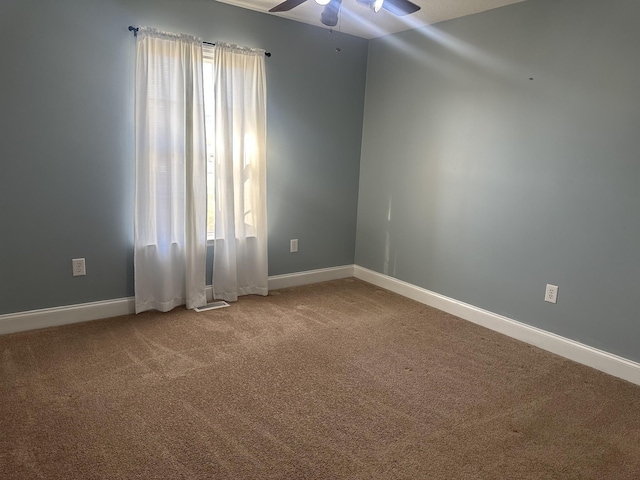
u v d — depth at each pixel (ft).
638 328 8.59
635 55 8.22
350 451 6.34
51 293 10.00
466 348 9.92
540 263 10.03
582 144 9.09
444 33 11.61
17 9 8.79
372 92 14.02
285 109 12.75
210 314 11.23
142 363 8.60
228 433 6.62
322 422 6.99
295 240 13.75
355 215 14.98
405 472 5.97
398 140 13.25
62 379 7.90
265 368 8.63
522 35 9.92
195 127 10.96
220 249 11.96
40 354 8.77
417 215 12.85
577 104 9.11
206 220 11.45
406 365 8.99
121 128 10.25
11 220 9.33
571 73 9.14
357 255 15.15
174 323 10.55
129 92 10.22
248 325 10.65
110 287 10.72
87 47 9.59
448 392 8.04
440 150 12.02
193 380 8.07
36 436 6.37
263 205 12.41
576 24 8.98
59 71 9.37
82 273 10.30
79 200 10.02
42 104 9.29
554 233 9.71
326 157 13.87
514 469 6.12
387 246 13.94
